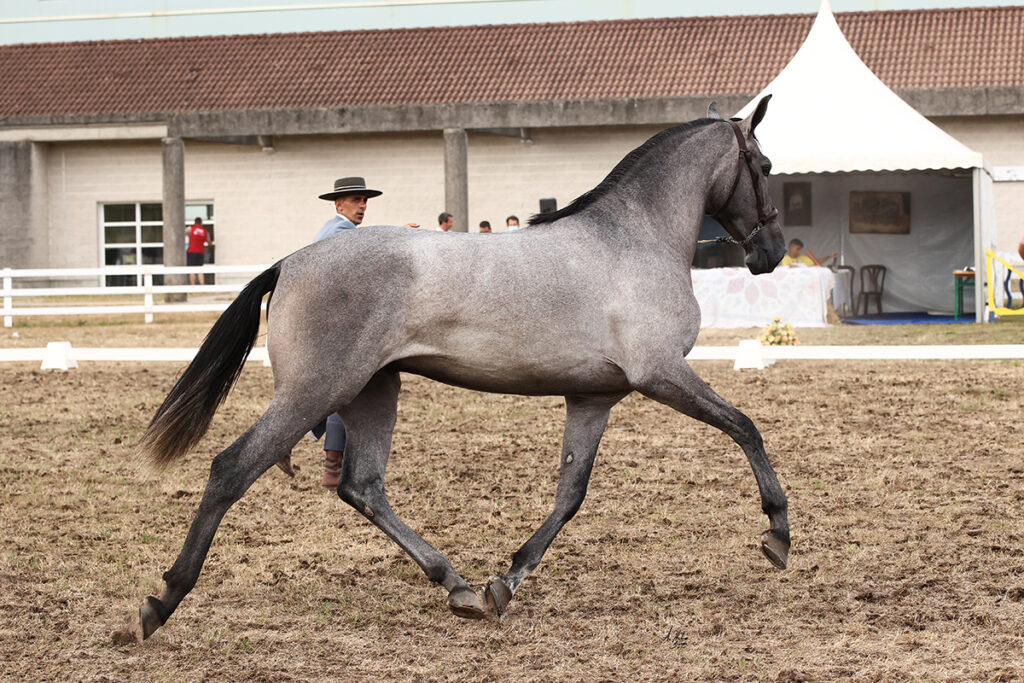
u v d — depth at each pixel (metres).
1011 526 7.17
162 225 34.47
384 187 33.41
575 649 5.34
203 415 5.50
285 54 35.19
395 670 5.11
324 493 8.53
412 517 7.84
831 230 25.25
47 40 37.34
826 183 25.20
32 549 7.04
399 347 5.45
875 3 34.34
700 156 6.31
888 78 30.84
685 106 30.44
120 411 12.16
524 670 5.09
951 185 24.52
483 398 12.83
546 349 5.53
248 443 5.30
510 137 32.75
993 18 32.81
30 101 34.31
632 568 6.59
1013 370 13.83
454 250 5.52
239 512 7.98
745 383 13.31
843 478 8.62
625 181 6.09
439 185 33.19
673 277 5.86
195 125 32.00
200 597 6.16
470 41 35.03
